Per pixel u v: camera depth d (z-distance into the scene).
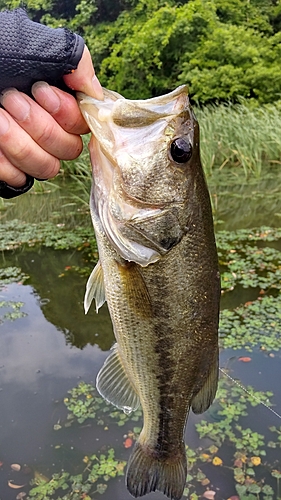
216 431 0.57
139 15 3.52
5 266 1.08
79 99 0.25
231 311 0.84
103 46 3.51
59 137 0.25
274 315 0.82
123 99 0.28
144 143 0.29
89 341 0.77
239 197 1.60
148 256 0.30
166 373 0.33
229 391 0.63
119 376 0.34
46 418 0.59
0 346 0.75
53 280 1.00
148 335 0.32
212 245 0.32
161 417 0.34
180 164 0.29
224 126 2.10
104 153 0.28
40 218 1.47
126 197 0.29
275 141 2.01
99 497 0.49
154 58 3.35
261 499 0.48
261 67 3.22
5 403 0.62
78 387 0.65
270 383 0.65
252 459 0.53
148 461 0.36
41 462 0.53
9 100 0.23
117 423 0.59
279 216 1.39
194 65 3.34
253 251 1.11
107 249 0.30
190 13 3.28
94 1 3.55
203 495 0.49
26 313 0.86
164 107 0.29
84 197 1.70
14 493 0.50
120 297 0.31
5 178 0.25
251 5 3.66
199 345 0.33
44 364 0.70
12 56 0.23
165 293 0.31
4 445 0.55
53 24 3.51
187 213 0.30
